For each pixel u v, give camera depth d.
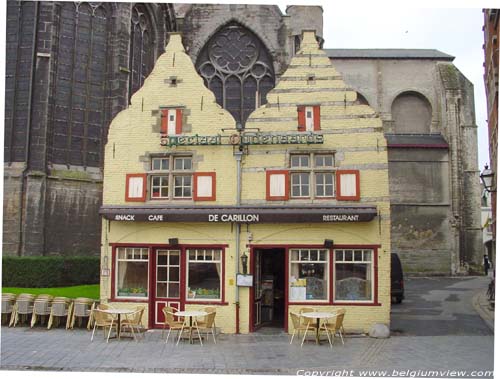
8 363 12.94
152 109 18.28
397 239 40.22
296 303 16.97
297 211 16.67
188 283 17.44
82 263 25.19
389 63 45.44
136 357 13.60
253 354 13.98
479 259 40.25
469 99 42.25
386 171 17.06
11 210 26.30
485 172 21.67
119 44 29.28
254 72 37.53
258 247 17.20
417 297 26.62
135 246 17.66
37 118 26.78
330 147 17.39
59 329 17.23
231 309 17.05
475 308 22.61
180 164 18.16
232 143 17.52
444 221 40.25
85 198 27.86
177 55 18.39
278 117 17.72
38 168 26.50
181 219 16.98
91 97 28.69
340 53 46.00
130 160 18.17
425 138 43.22
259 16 37.47
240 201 17.48
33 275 23.53
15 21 27.44
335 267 17.00
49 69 27.08
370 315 16.64
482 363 13.14
